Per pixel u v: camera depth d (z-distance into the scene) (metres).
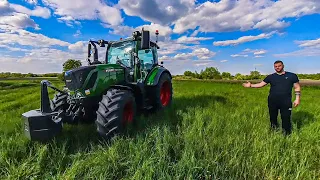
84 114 3.87
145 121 4.23
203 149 2.85
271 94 3.87
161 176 2.24
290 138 3.30
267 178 2.38
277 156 2.62
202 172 2.40
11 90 17.27
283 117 3.77
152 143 3.17
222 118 4.36
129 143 2.98
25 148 2.85
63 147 2.83
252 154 2.80
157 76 5.22
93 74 3.68
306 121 4.45
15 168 2.41
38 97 10.11
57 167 2.55
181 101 6.96
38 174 2.42
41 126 2.80
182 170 2.35
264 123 4.15
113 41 5.38
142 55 5.46
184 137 3.28
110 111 3.30
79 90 3.59
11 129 3.76
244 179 2.38
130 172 2.43
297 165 2.48
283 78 3.75
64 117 3.68
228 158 2.70
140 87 4.57
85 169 2.40
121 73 4.29
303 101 7.66
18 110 6.06
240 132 3.56
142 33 4.16
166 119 4.43
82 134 3.56
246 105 6.27
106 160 2.60
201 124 3.77
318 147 3.04
